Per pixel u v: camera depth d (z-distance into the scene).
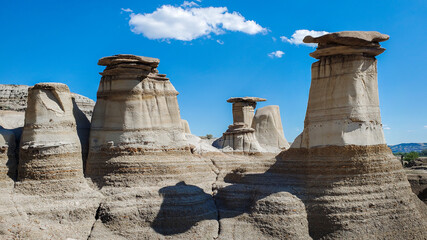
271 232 19.58
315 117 22.92
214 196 22.94
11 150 20.94
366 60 22.52
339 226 20.08
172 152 23.56
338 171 21.39
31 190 19.50
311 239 19.92
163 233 19.64
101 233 18.77
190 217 20.39
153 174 22.22
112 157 22.34
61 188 19.98
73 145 21.17
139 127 22.89
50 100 21.11
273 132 39.22
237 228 20.12
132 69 23.44
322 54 22.83
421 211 23.16
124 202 20.00
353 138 21.67
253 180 23.33
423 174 31.12
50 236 17.75
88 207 19.72
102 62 23.70
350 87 22.09
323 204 20.66
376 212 20.69
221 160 27.17
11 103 27.98
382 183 21.59
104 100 23.61
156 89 24.06
